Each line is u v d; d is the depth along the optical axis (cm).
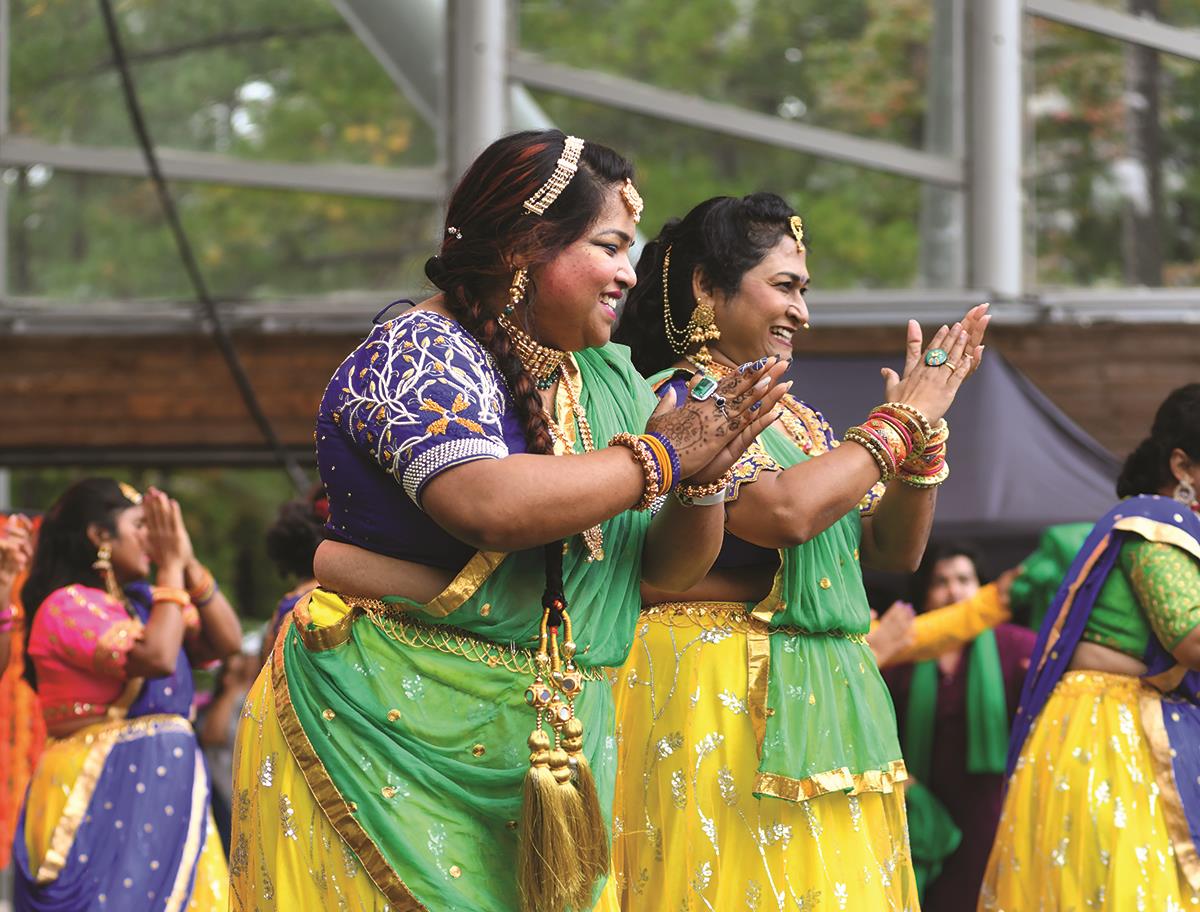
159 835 948
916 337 573
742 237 640
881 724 624
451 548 439
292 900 443
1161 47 1617
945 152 1608
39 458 1562
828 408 1377
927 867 1093
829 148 1606
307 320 1577
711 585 620
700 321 643
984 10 1595
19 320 1569
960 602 1119
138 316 1564
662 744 612
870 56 1614
